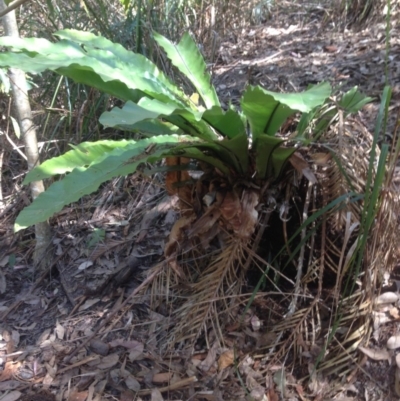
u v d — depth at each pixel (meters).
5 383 1.83
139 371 1.78
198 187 1.78
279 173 1.71
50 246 2.40
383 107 1.41
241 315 1.85
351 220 1.69
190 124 1.62
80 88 2.79
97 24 2.89
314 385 1.64
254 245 1.77
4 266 2.46
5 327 2.11
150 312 1.98
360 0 3.88
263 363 1.72
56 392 1.76
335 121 1.80
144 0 3.03
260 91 1.34
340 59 3.38
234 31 4.13
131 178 2.65
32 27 2.95
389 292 1.74
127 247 2.31
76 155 1.64
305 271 1.84
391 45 3.29
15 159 3.03
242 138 1.55
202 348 1.81
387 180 1.58
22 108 2.24
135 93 1.68
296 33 4.04
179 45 1.88
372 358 1.62
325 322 1.74
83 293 2.17
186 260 1.96
